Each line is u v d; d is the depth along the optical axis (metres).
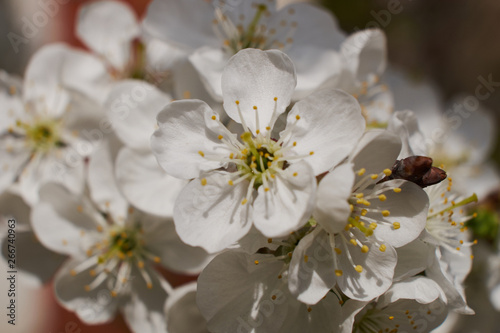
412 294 0.12
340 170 0.12
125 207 0.15
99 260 0.15
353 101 0.12
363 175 0.12
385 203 0.13
